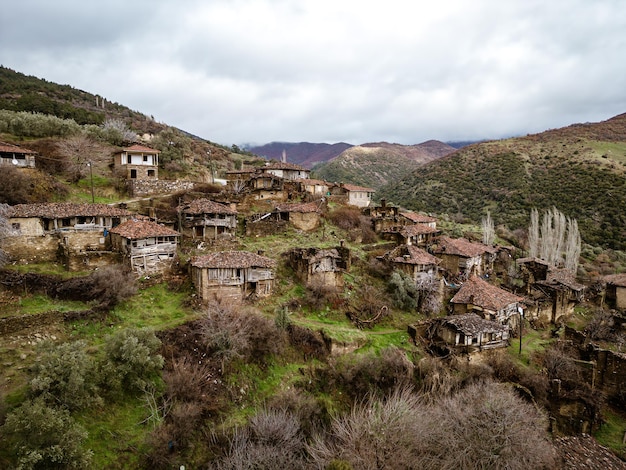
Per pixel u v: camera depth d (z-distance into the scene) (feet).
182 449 82.38
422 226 222.48
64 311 100.53
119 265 122.31
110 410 83.25
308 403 100.42
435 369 118.52
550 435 116.88
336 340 121.29
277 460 80.07
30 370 80.74
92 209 137.80
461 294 155.12
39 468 64.64
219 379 100.42
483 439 87.15
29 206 128.16
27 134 208.54
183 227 161.89
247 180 242.37
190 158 276.00
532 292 187.62
